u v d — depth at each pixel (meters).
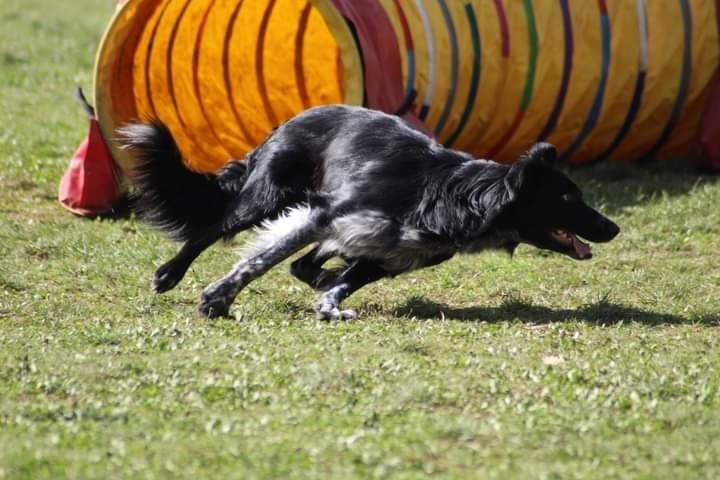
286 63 15.76
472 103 15.92
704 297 11.62
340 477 6.48
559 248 10.55
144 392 8.05
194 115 15.34
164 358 8.88
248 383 8.23
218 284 10.45
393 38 14.41
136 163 11.51
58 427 7.24
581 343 9.64
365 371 8.59
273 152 11.02
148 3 13.97
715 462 6.91
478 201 10.31
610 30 16.81
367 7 14.13
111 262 12.39
